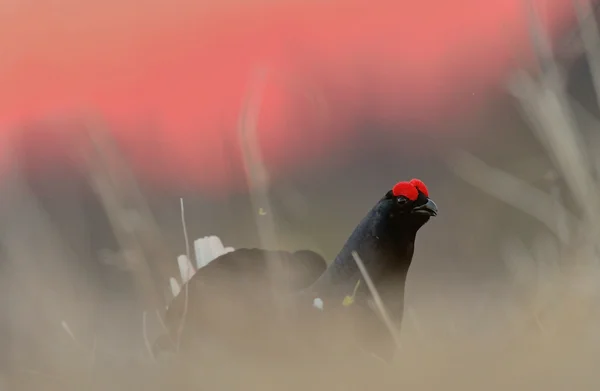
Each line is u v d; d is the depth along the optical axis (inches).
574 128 519.8
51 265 714.2
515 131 1000.9
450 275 1014.4
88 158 617.0
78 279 726.5
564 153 509.0
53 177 808.9
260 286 577.0
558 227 527.8
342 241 1109.7
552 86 519.5
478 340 519.2
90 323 685.3
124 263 674.8
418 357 512.4
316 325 564.1
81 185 790.5
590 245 499.5
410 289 967.6
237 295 570.6
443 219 1202.0
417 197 578.9
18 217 734.5
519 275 577.6
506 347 481.7
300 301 571.5
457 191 1245.1
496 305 606.2
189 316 580.1
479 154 1160.2
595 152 525.7
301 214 723.4
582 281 484.4
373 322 569.0
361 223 593.9
